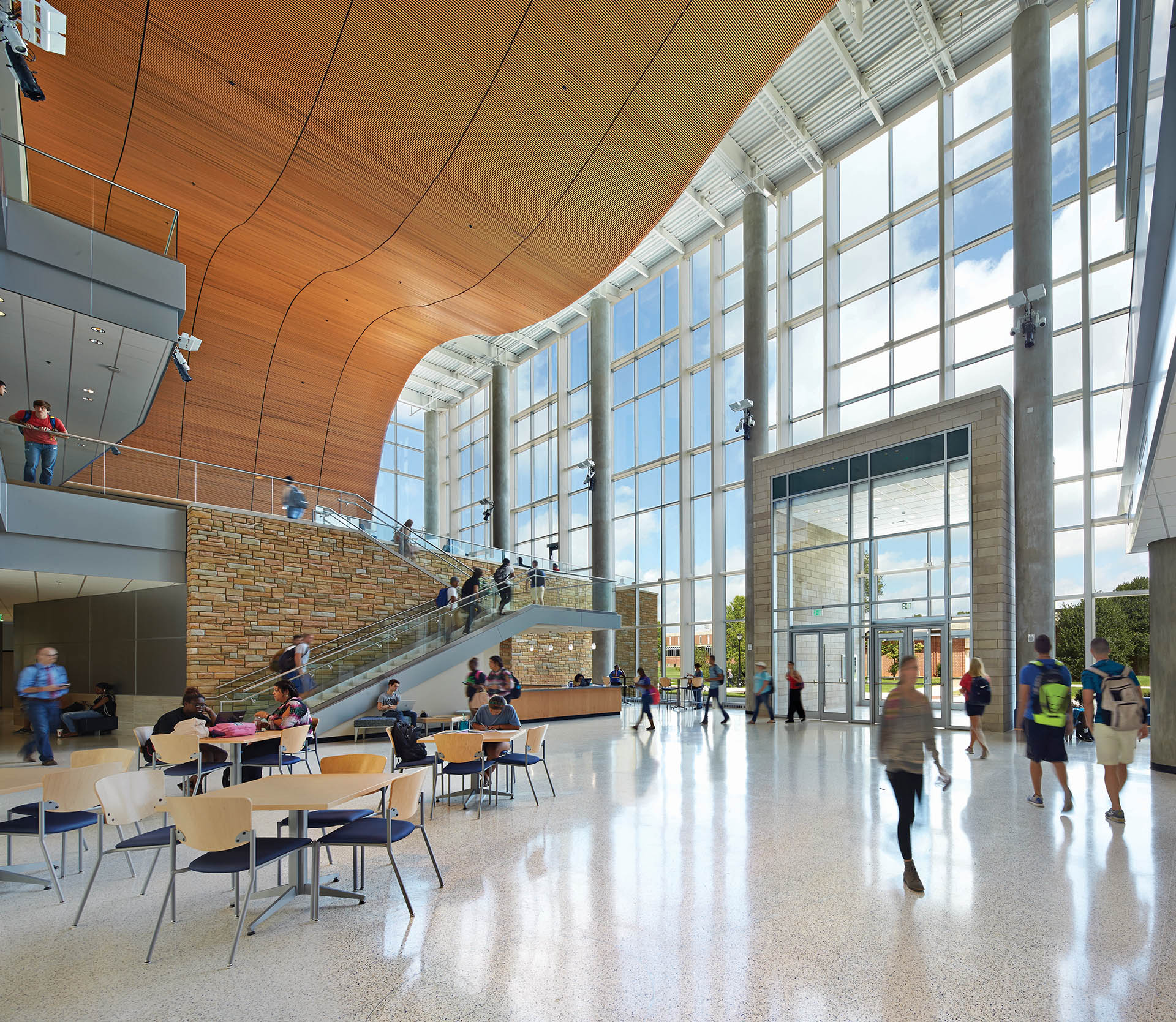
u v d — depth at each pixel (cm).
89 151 1330
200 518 1365
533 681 2238
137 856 577
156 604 1416
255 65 1142
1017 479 1452
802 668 1833
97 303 1110
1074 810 698
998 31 1747
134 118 1248
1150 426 773
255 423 2172
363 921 418
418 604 1783
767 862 532
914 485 1634
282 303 1995
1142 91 707
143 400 1479
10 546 1131
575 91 1207
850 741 1294
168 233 1370
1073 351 1625
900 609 1631
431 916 424
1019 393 1456
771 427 2295
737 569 2397
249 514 1453
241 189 1452
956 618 1529
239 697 1287
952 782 852
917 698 485
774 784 853
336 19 1070
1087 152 1585
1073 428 1620
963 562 1530
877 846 573
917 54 1820
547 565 2084
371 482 2412
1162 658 942
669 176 1412
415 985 336
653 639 2642
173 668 1362
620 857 546
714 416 2472
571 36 1112
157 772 490
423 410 3916
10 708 2295
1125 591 1527
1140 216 583
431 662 1502
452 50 1123
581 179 1410
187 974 350
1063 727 694
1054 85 1697
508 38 1110
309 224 1574
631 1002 318
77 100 1205
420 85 1183
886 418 1852
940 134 1864
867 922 411
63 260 1076
